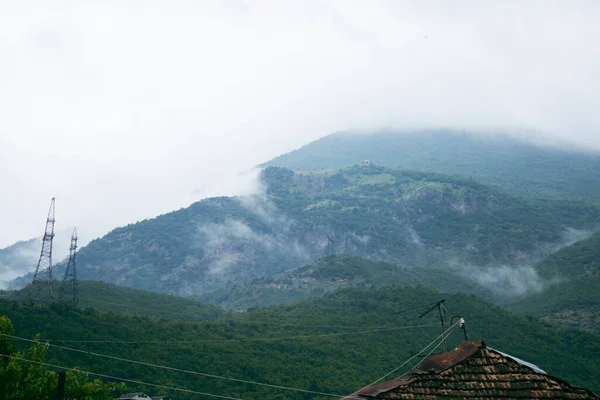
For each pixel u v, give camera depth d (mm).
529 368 24547
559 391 23672
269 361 97562
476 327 116312
